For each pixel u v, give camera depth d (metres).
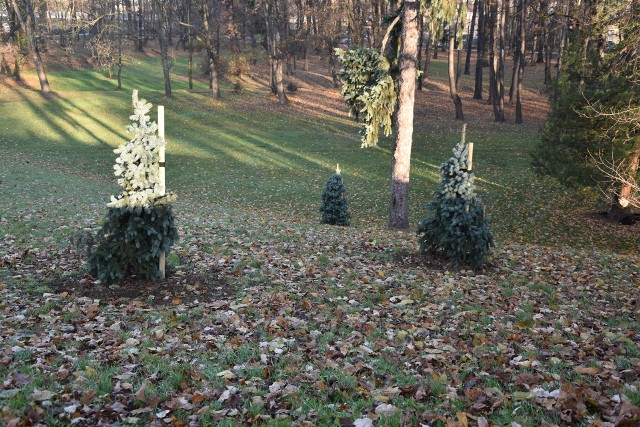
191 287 7.85
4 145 31.39
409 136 16.19
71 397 4.19
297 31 55.72
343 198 17.23
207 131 37.59
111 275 7.62
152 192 7.57
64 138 33.75
